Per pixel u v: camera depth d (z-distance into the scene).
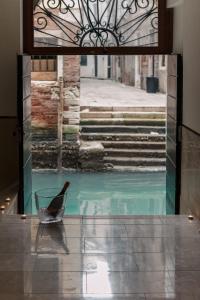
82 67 9.66
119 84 9.66
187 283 2.22
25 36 5.78
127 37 5.86
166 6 5.81
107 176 8.27
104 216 3.13
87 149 8.64
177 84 5.36
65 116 8.59
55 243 2.66
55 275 2.29
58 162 8.52
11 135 5.46
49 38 5.82
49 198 3.01
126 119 8.95
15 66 5.43
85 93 9.55
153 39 5.87
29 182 5.91
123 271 2.33
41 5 5.80
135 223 3.01
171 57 5.68
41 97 8.37
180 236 2.79
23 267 2.37
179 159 5.41
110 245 2.65
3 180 5.45
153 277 2.27
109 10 5.85
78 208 6.44
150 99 9.52
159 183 7.73
